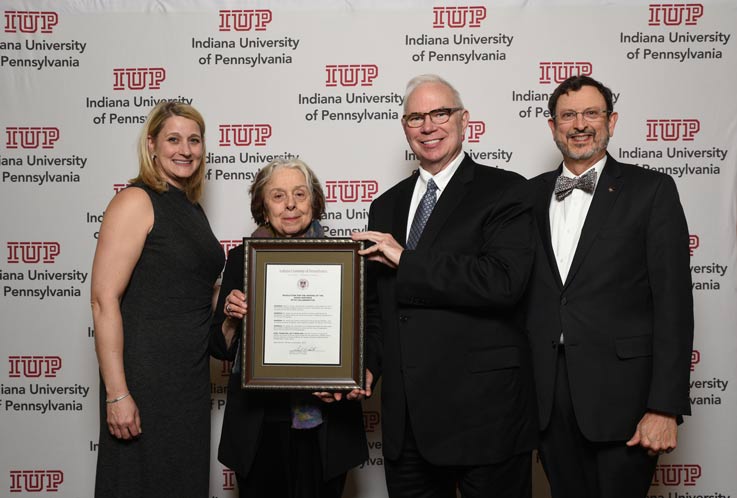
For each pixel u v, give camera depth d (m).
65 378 2.69
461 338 1.78
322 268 1.83
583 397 1.88
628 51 2.64
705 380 2.62
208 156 2.68
